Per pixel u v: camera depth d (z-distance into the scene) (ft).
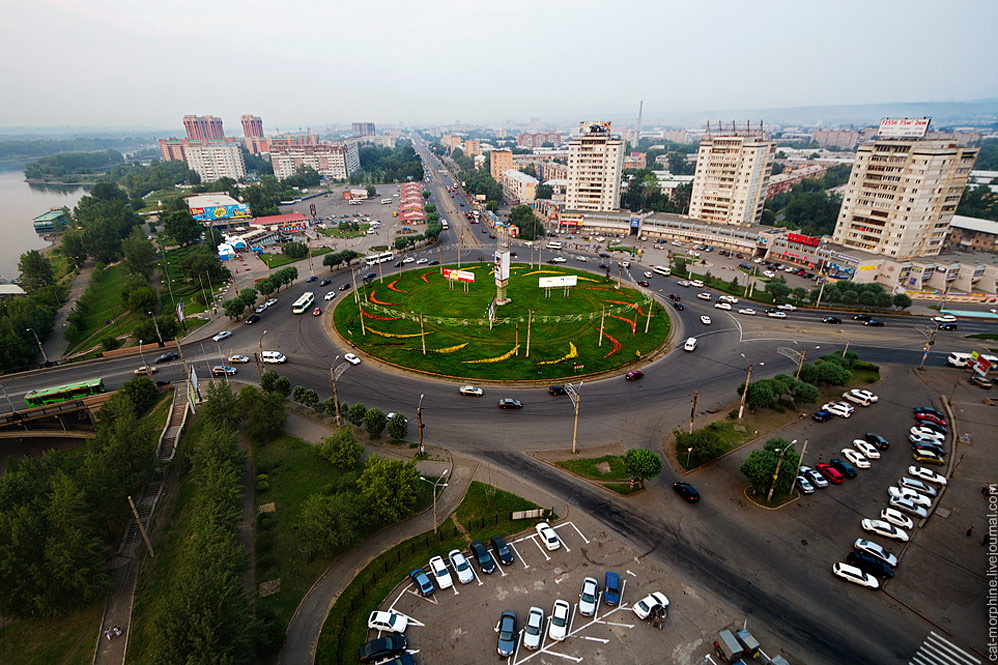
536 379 275.18
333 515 162.61
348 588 152.35
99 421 236.22
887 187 444.55
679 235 619.67
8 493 175.01
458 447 218.59
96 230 569.23
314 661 130.41
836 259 455.22
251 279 477.77
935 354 304.50
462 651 132.67
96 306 436.35
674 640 135.44
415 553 164.04
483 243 614.34
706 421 237.45
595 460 210.18
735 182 600.80
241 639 123.75
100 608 157.99
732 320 361.92
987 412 240.32
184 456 219.41
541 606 145.69
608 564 159.84
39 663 141.18
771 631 137.39
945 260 433.89
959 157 419.13
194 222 620.90
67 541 155.63
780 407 249.14
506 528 174.40
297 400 246.47
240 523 178.70
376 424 219.82
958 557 160.35
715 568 157.89
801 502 185.88
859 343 320.29
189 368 296.92
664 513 181.16
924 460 205.57
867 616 141.49
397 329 342.03
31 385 285.23
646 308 381.81
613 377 279.28
